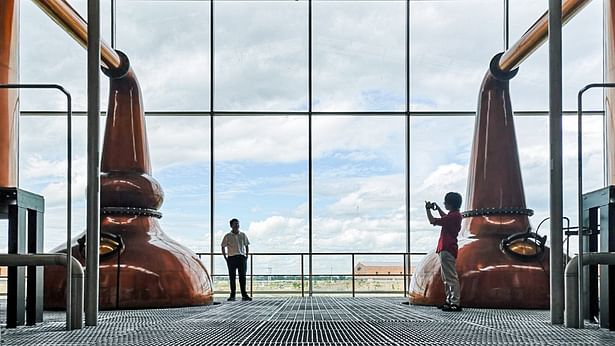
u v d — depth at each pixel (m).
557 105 6.05
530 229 9.34
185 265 9.74
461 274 9.09
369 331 5.67
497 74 9.77
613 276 5.65
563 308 6.16
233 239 11.66
